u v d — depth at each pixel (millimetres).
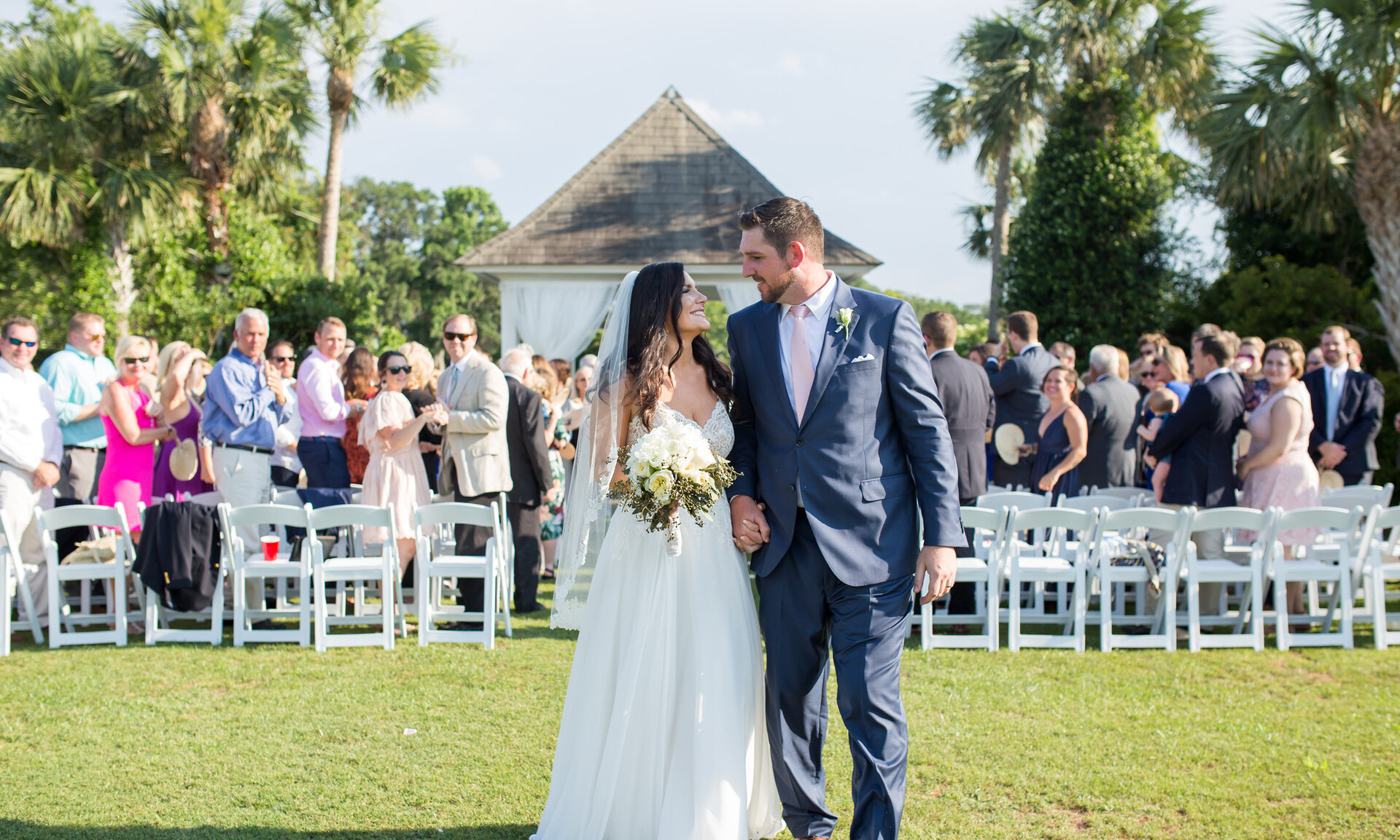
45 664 5215
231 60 17328
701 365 3193
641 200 18266
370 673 5043
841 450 2902
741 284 17594
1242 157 12164
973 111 17859
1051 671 5082
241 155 17734
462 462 6137
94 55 16406
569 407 9070
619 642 3029
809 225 3002
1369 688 4738
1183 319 16531
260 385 6375
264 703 4527
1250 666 5148
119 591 5672
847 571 2836
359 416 7121
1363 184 11969
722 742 2830
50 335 18203
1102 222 16562
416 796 3471
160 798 3449
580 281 17609
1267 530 5512
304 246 24438
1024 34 17266
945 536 2818
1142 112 17125
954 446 6215
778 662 3008
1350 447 7434
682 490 2820
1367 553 5723
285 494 6492
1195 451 6254
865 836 2719
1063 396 6883
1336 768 3674
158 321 17531
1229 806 3344
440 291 57875
